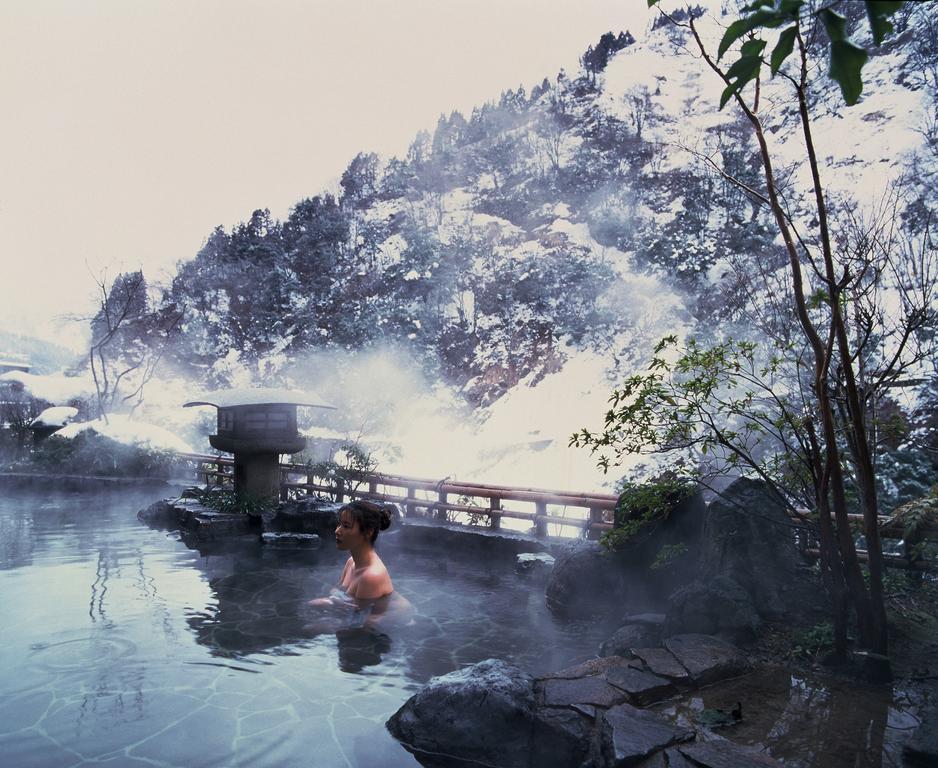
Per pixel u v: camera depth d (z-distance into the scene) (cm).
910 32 3294
